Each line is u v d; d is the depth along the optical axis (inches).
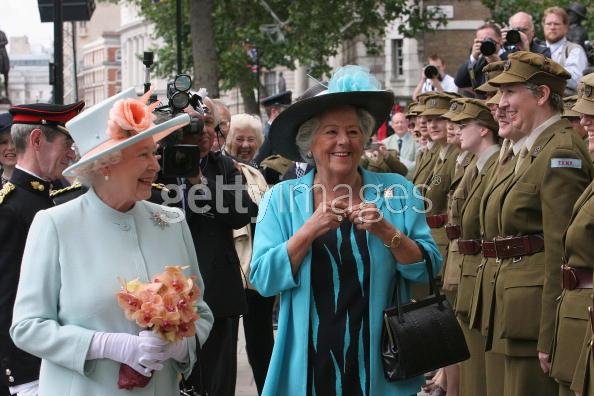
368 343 181.6
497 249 229.8
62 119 210.7
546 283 214.7
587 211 199.3
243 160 337.1
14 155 277.1
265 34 905.5
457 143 314.3
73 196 205.2
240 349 396.5
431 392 317.4
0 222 202.2
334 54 927.7
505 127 229.6
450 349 180.9
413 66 1215.6
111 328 160.4
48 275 161.0
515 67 226.2
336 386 181.0
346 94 181.6
